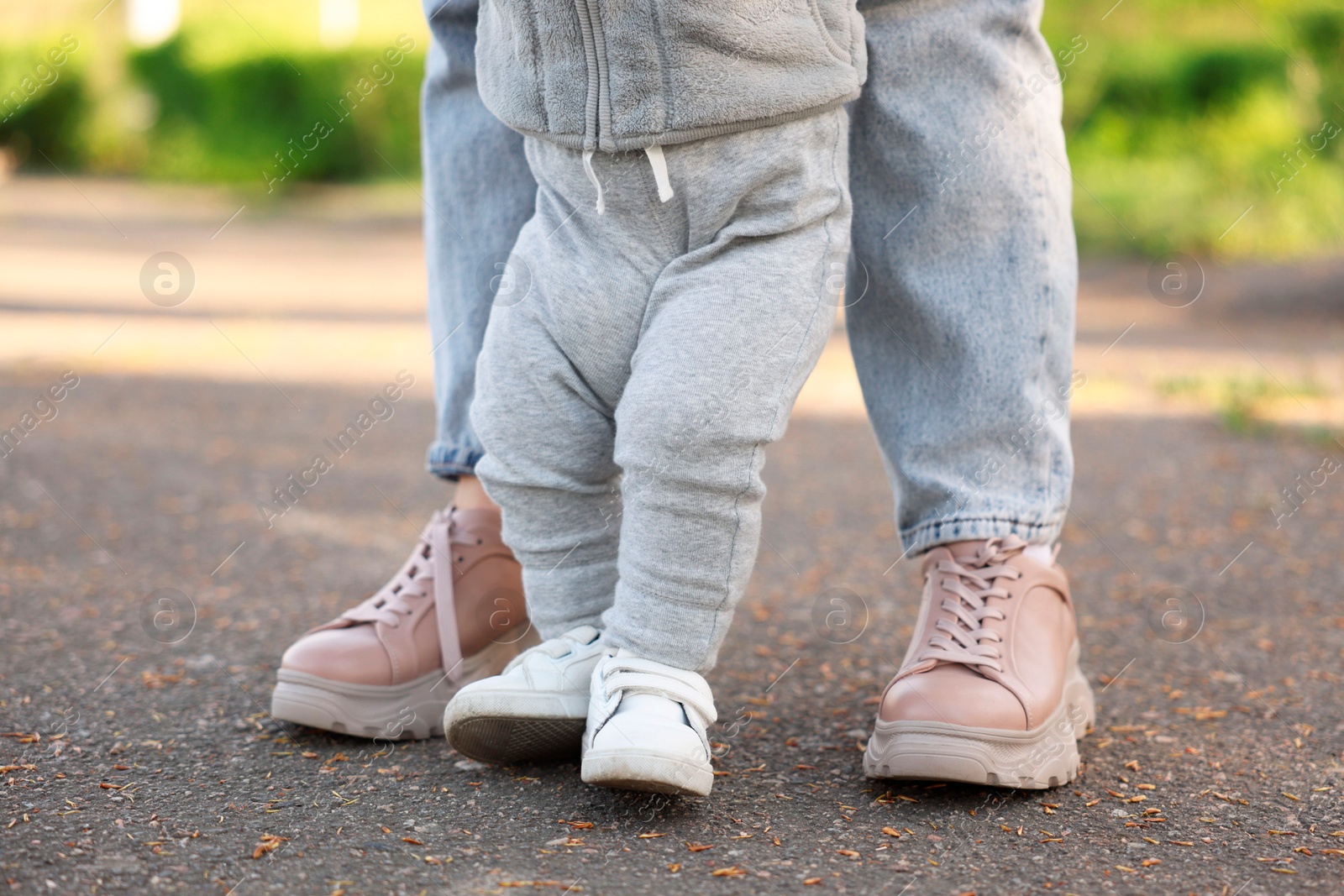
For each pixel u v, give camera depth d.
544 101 1.14
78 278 6.03
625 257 1.15
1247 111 7.93
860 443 3.44
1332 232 7.38
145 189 11.60
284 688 1.34
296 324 5.00
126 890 0.98
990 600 1.27
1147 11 8.55
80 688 1.51
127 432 3.25
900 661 1.68
